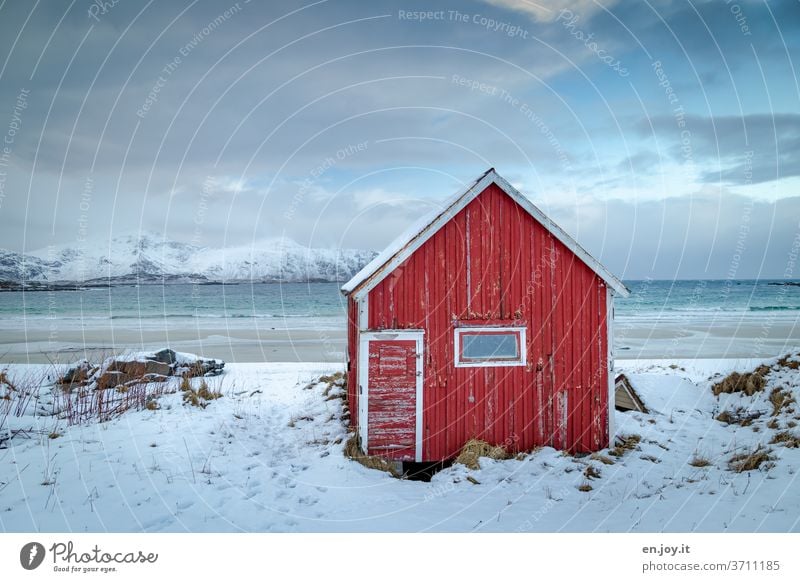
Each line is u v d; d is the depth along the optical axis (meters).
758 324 42.00
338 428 11.43
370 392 9.48
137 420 11.20
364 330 9.47
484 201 9.79
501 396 9.74
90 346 30.58
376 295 9.51
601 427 9.98
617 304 60.59
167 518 6.65
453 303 9.69
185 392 14.14
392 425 9.51
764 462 8.23
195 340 34.66
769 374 13.03
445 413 9.62
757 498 6.92
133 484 7.57
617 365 22.14
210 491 7.57
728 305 57.94
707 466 8.67
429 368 9.59
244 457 9.33
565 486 8.12
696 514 6.68
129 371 16.78
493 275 9.77
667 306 58.09
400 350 9.55
